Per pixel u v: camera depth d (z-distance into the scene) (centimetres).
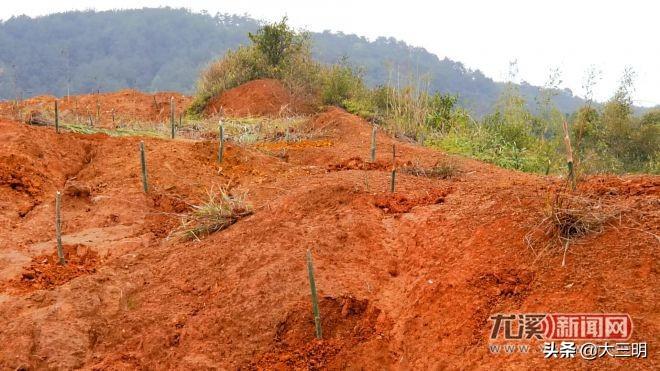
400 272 459
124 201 650
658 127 1253
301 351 404
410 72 1292
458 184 596
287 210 568
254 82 1420
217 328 431
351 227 509
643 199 425
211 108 1441
